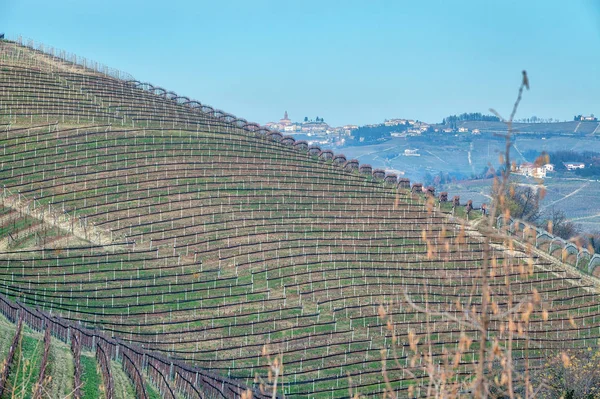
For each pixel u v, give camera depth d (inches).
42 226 5930.1
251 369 4670.3
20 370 2805.1
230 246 6363.2
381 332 5492.1
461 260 6943.9
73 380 2967.5
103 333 4033.0
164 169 7529.5
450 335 5565.9
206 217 6815.9
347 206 7829.7
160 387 3385.8
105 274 5502.0
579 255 7485.2
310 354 5019.7
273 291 5812.0
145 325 4975.4
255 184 7785.4
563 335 5935.0
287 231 6899.6
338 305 5787.4
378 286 6235.2
